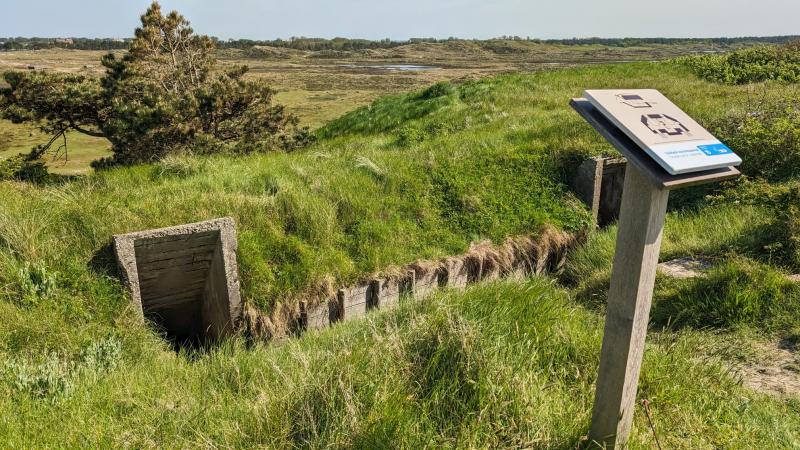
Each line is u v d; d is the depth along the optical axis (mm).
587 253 8383
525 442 3096
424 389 3518
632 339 2709
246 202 7566
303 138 17172
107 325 5598
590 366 3846
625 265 2646
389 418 3162
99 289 5883
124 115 14633
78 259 6008
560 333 4125
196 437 3283
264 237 7328
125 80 16031
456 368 3564
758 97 12320
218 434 3291
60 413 3621
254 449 3107
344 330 5332
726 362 4707
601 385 2885
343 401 3260
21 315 5039
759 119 10047
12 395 3863
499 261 8445
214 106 15773
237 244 6926
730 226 7457
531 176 9789
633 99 2758
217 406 3660
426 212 8633
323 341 5152
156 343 5805
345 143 13609
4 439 3191
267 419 3258
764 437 3408
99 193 7609
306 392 3387
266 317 6781
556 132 11219
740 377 4082
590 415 3248
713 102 12758
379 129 16422
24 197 6637
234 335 6578
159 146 14867
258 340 6742
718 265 6461
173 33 19750
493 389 3354
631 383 2826
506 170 9820
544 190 9617
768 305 5418
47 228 6113
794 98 11164
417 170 9422
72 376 4348
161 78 19094
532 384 3492
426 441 3090
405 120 16359
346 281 7332
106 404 3820
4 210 6027
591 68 20781
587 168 9586
